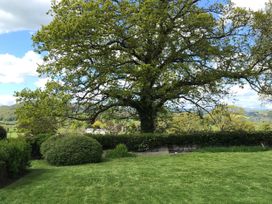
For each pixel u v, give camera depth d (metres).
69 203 8.81
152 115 23.69
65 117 21.42
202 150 19.30
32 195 9.51
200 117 24.88
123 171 12.42
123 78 21.00
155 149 19.95
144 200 8.93
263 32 22.69
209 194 9.34
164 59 22.14
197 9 22.36
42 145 16.62
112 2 20.56
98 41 20.53
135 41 21.06
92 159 15.57
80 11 20.81
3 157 10.77
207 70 22.47
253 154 16.84
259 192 9.50
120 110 24.47
